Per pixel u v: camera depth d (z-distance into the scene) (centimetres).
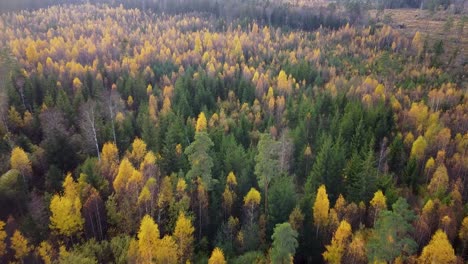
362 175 5706
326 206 4947
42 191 5741
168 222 5116
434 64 15800
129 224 4966
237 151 6506
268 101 11056
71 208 4609
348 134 8200
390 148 7669
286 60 15638
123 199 5081
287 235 3700
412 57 17050
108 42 16888
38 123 8094
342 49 17775
